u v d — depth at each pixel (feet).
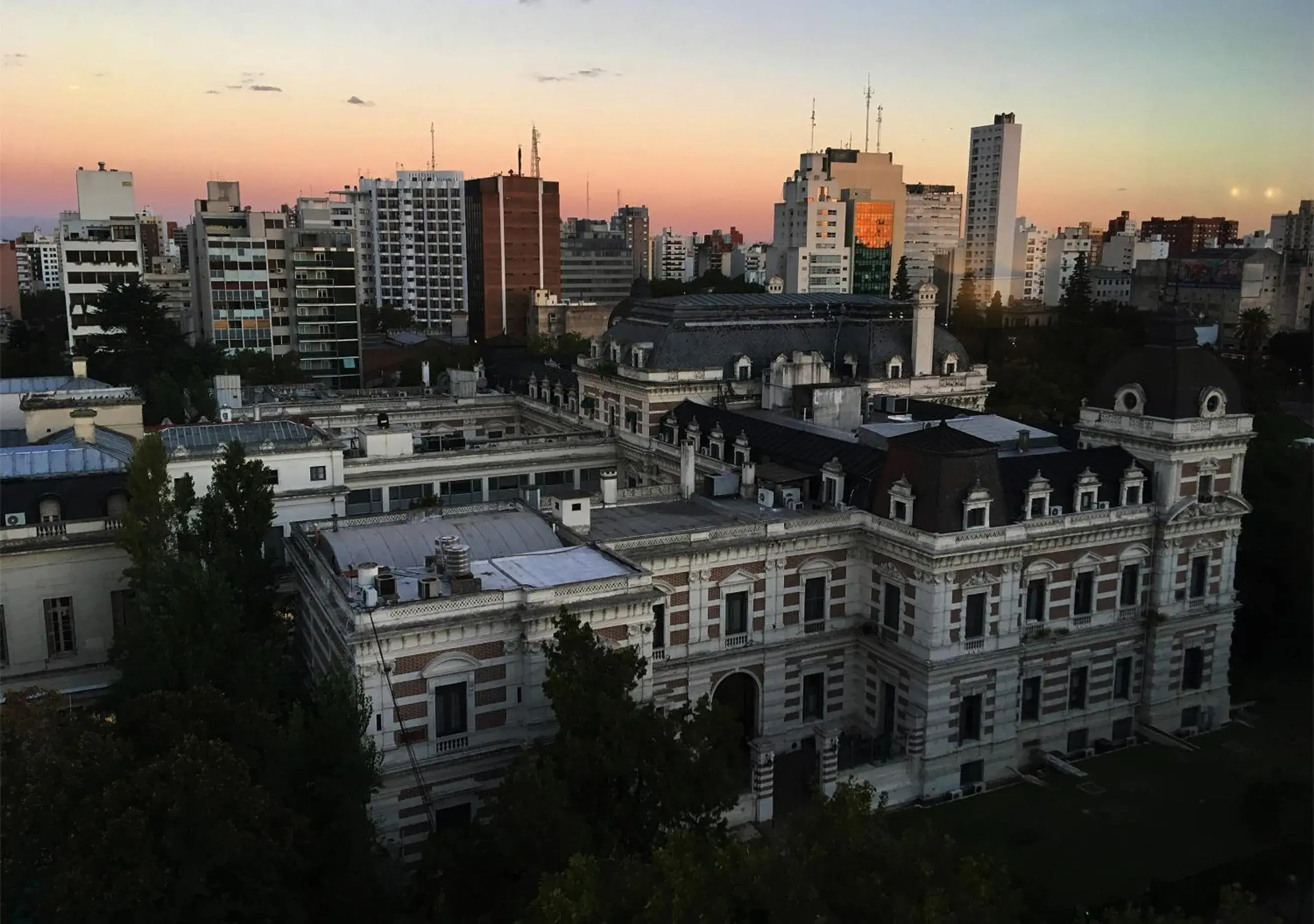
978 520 239.71
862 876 127.75
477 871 166.09
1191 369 267.18
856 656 263.29
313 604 221.05
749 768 241.35
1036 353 574.15
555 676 171.53
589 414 416.87
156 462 229.45
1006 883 142.51
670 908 124.77
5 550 238.48
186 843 139.64
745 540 245.24
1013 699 251.60
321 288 655.35
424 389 479.41
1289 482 299.79
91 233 608.60
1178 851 216.13
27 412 309.42
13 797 138.21
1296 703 287.07
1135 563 268.41
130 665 200.75
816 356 365.61
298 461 303.68
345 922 161.17
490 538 236.43
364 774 167.53
